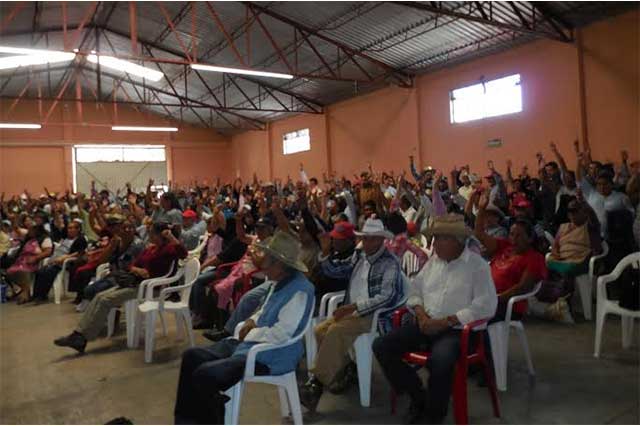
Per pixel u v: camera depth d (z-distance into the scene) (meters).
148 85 16.58
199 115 18.98
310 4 9.63
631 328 3.77
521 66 9.42
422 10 8.71
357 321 3.02
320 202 7.43
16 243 8.17
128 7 11.35
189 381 2.62
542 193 6.72
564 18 8.32
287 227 4.61
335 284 3.85
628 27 7.81
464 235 2.82
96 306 4.43
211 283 5.07
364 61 11.57
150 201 9.69
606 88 8.12
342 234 3.87
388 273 3.12
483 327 2.74
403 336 2.78
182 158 20.38
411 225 5.20
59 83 17.02
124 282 4.60
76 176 18.84
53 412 3.23
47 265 7.05
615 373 3.31
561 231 4.87
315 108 15.12
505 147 9.78
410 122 11.91
